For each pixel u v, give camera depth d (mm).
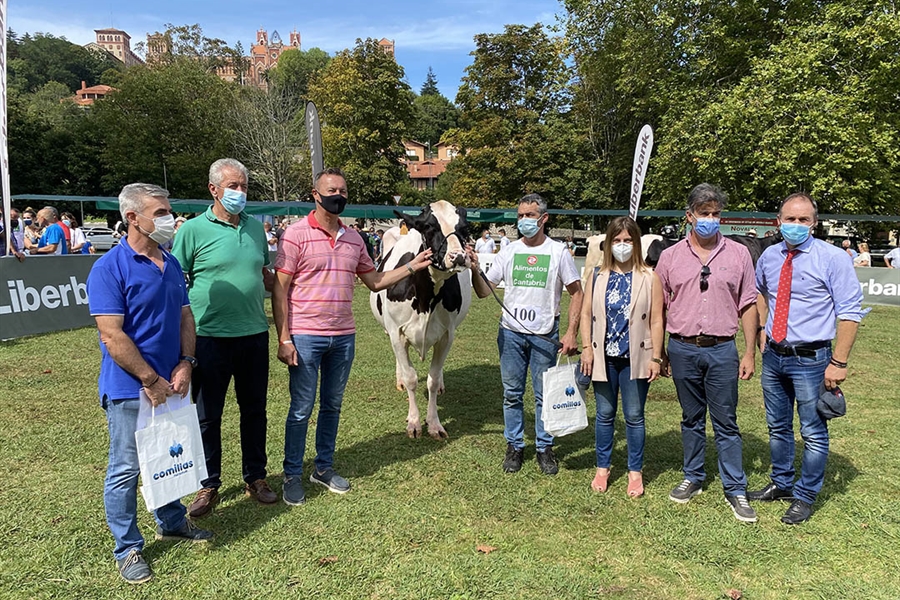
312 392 3586
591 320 3781
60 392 5680
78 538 3105
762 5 19734
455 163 33344
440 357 4863
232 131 36031
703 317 3471
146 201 2668
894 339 9180
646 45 21812
